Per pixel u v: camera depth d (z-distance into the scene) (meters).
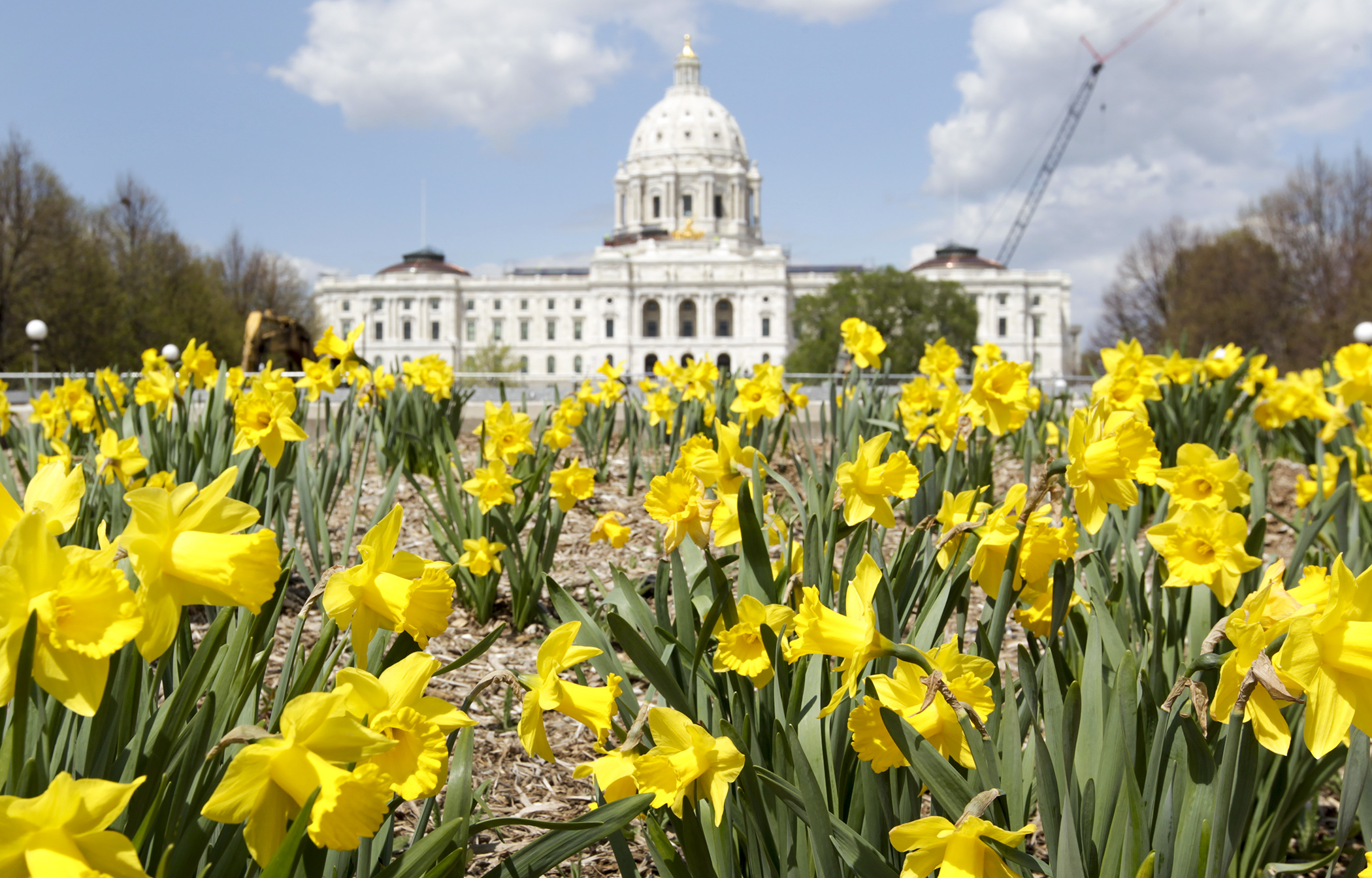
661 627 1.99
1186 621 2.22
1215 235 45.16
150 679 1.34
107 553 0.79
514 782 2.44
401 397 6.27
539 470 3.77
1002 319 101.75
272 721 1.31
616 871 2.08
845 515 1.69
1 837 0.71
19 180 32.47
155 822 1.06
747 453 2.01
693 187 120.50
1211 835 1.28
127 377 5.79
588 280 103.25
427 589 1.15
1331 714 0.92
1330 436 5.60
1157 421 5.78
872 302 66.56
